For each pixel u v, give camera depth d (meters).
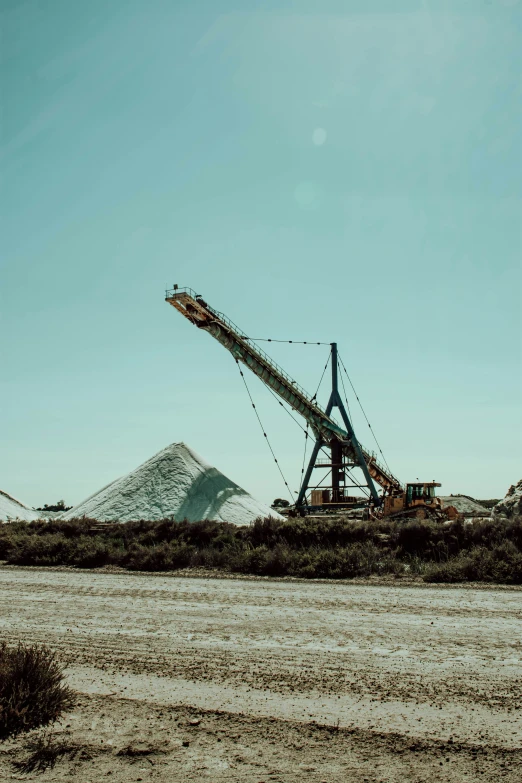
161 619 11.74
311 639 10.09
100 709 7.07
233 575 17.83
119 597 14.18
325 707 7.03
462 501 68.62
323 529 22.52
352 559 18.17
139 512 32.38
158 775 5.46
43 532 27.81
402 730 6.35
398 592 14.42
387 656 9.03
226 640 10.09
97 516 32.53
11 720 6.55
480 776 5.34
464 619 11.41
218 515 32.16
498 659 8.80
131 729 6.48
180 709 7.02
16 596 14.42
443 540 20.28
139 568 19.48
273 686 7.76
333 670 8.40
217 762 5.69
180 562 20.12
